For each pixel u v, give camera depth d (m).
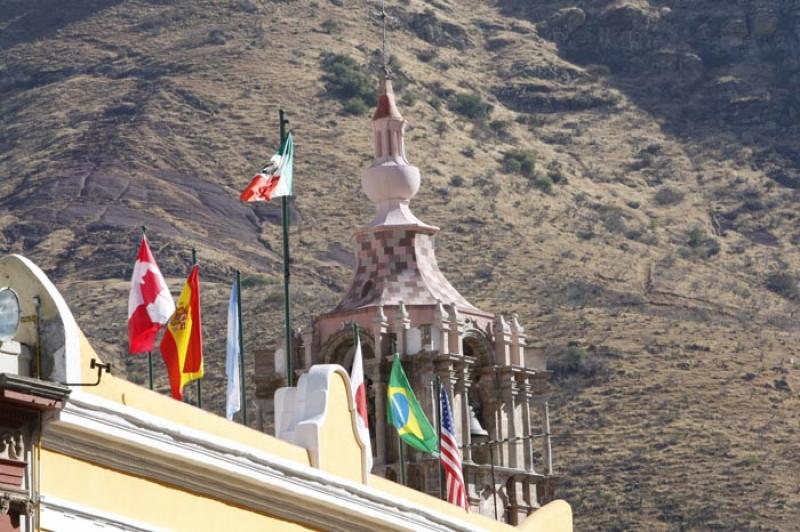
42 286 53.16
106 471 54.69
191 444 57.62
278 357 107.44
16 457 51.12
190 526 57.78
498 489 106.50
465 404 106.06
